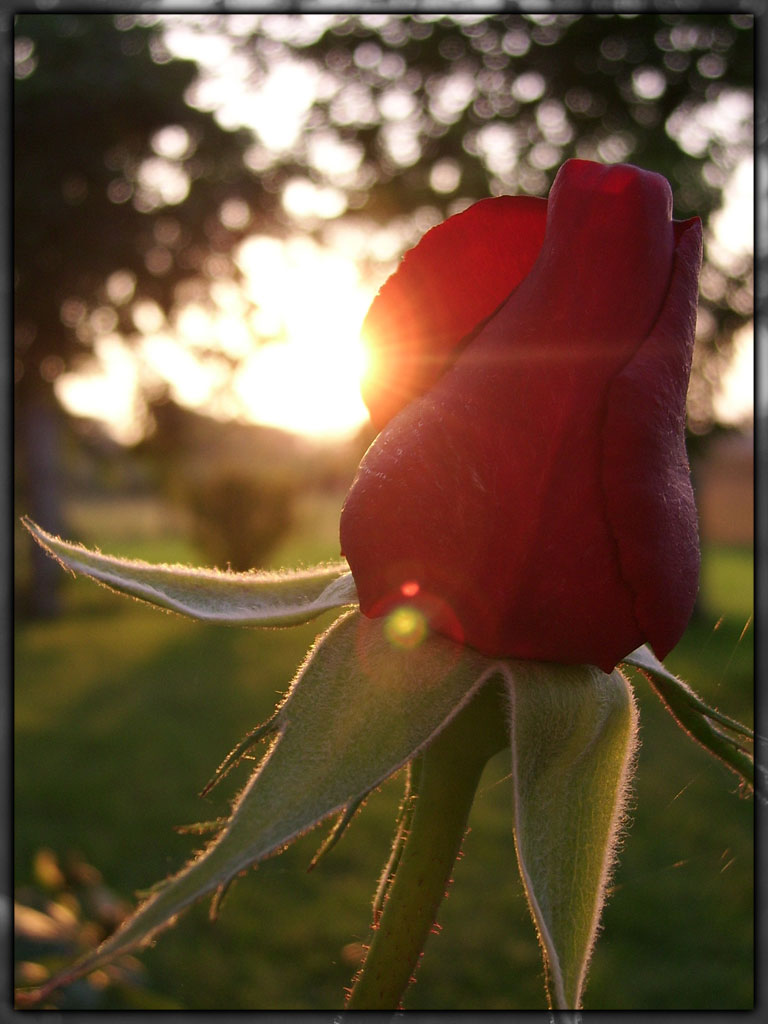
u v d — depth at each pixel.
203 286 2.38
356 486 0.11
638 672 0.13
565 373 0.11
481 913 0.74
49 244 2.18
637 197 0.11
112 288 2.34
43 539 0.12
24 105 2.02
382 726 0.11
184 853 0.86
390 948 0.11
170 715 1.40
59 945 0.25
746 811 0.93
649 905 0.75
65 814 0.98
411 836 0.11
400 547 0.11
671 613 0.11
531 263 0.12
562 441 0.11
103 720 1.37
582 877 0.11
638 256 0.11
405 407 0.12
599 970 0.65
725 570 2.71
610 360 0.11
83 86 1.99
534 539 0.11
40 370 2.35
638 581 0.11
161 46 2.11
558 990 0.10
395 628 0.11
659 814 0.92
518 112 1.95
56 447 2.50
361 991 0.11
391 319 0.12
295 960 0.66
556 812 0.11
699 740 0.13
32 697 1.53
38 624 2.32
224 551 2.90
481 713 0.11
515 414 0.11
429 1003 0.61
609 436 0.11
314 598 0.12
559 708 0.11
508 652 0.11
